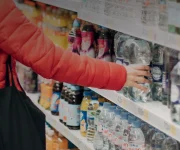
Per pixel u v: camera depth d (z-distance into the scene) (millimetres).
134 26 2230
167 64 2258
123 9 2328
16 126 2018
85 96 3123
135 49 2441
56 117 3547
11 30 1888
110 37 2887
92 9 2652
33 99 4070
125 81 2125
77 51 3168
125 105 2406
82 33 3045
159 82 2379
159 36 2037
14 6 1911
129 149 2520
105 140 2777
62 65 1967
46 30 3830
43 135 2102
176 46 1933
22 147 2031
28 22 1931
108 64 2090
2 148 2012
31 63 1928
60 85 3555
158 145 2412
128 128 2547
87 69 2020
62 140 3574
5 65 1974
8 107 1983
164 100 2297
